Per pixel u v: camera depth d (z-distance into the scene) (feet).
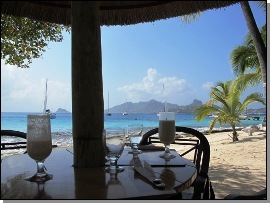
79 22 4.77
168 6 6.80
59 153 6.53
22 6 6.40
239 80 34.58
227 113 37.27
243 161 20.56
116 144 4.84
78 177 4.34
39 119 4.42
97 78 4.81
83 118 4.80
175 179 4.34
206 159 7.14
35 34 13.83
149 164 5.08
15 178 4.35
